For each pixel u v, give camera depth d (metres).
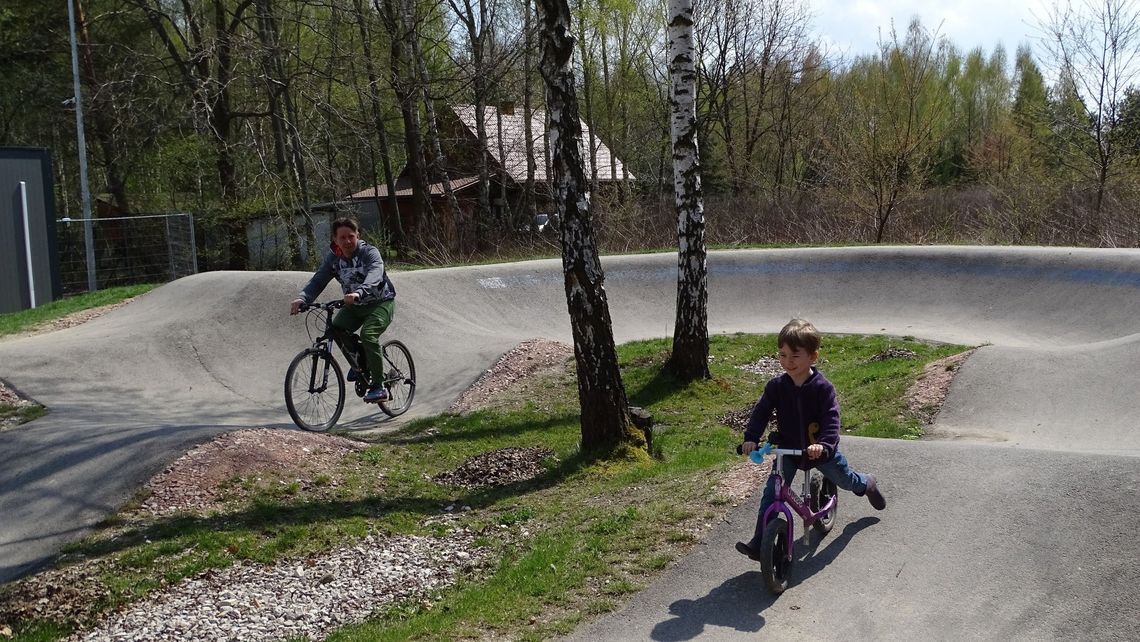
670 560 4.99
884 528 4.89
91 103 24.23
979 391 8.67
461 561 5.58
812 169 30.55
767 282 16.47
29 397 9.00
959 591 4.23
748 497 5.54
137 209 31.52
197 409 9.55
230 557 5.54
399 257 24.94
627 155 33.72
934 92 28.06
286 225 23.36
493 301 14.84
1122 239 18.77
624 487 6.52
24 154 16.84
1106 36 19.97
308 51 25.75
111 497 6.20
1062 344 12.53
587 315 7.53
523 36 23.73
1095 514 4.54
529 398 10.11
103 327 12.05
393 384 9.08
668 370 11.19
